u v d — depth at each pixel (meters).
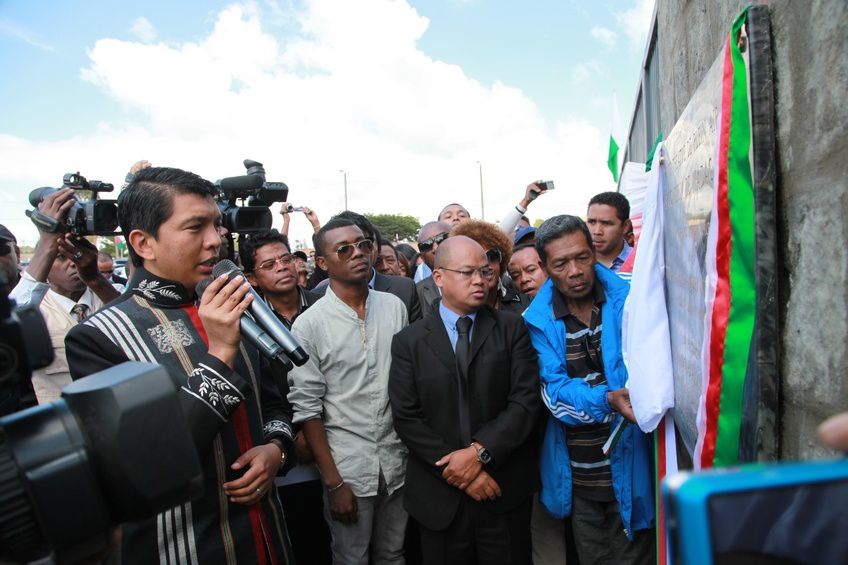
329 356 2.63
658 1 2.94
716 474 0.41
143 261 1.69
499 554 2.27
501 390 2.36
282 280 3.26
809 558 0.40
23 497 0.67
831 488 0.41
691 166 1.44
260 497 1.61
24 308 0.80
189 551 1.48
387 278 3.62
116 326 1.55
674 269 1.70
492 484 2.22
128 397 0.73
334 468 2.56
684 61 2.13
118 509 0.74
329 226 2.76
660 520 1.83
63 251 2.42
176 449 0.76
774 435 0.98
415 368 2.40
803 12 0.89
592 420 2.18
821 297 0.87
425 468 2.37
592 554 2.37
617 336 2.21
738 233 1.04
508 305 3.58
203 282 1.65
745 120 1.05
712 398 1.14
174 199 1.59
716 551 0.39
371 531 2.67
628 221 3.69
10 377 0.73
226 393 1.44
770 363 0.98
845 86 0.78
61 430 0.70
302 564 2.92
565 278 2.26
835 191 0.82
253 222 2.51
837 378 0.82
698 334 1.35
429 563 2.33
